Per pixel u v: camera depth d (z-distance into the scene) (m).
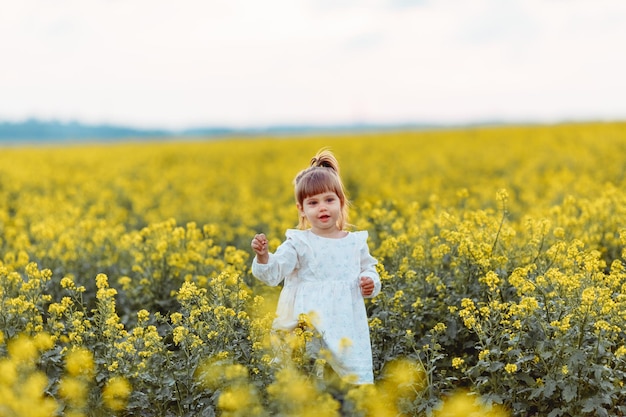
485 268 5.57
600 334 4.52
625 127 27.39
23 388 4.15
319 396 3.93
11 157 26.55
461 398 4.45
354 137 35.59
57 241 8.64
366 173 18.72
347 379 4.07
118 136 123.06
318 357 4.65
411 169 19.31
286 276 4.93
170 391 4.57
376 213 7.98
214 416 4.39
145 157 26.89
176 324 5.10
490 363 4.55
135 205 14.05
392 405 4.47
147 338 4.78
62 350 4.86
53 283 7.05
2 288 5.60
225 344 4.90
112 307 5.17
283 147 31.08
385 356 5.09
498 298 5.29
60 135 120.50
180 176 20.16
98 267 7.65
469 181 16.20
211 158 27.27
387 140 31.55
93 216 12.03
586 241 7.23
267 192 15.91
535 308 4.60
